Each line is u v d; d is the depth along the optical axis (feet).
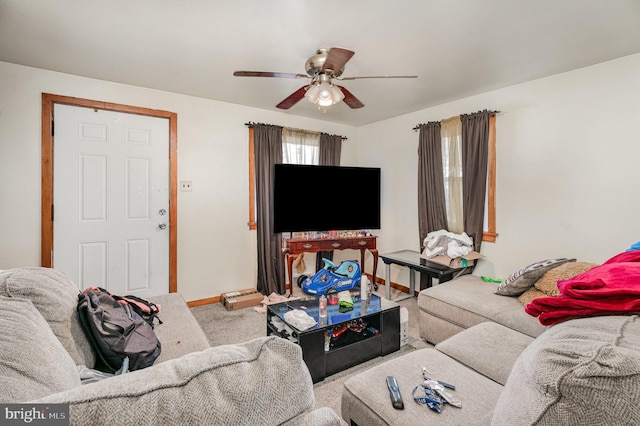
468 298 7.38
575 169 8.22
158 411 1.62
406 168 12.91
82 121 9.02
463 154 10.44
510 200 9.55
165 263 10.43
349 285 11.31
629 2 5.43
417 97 10.66
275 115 12.58
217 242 11.38
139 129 9.86
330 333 7.00
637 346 2.28
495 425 2.62
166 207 10.37
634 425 1.77
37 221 8.48
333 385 6.40
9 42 6.98
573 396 1.99
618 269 4.07
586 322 3.00
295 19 6.01
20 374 2.31
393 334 7.65
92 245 9.29
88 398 1.60
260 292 11.96
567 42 6.84
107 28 6.38
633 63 7.30
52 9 5.72
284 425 1.98
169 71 8.55
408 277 12.85
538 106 8.91
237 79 9.11
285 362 2.10
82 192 9.09
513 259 9.51
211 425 1.67
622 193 7.48
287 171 11.57
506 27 6.27
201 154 10.93
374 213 12.94
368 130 14.67
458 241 10.21
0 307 2.92
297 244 11.61
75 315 4.29
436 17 5.93
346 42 6.90
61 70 8.48
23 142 8.26
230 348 2.19
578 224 8.19
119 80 9.20
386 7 5.61
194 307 10.84
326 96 7.11
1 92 7.98
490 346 5.16
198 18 6.00
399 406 3.71
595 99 7.88
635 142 7.28
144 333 4.94
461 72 8.52
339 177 12.37
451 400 3.79
